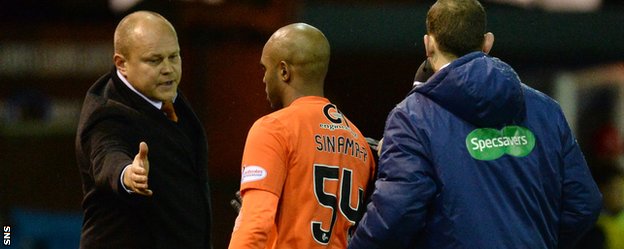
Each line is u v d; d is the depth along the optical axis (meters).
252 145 14.42
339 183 14.77
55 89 31.16
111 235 14.51
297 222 14.49
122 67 14.70
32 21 32.53
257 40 27.50
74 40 31.41
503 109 13.61
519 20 31.56
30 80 31.12
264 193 14.15
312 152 14.57
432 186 13.56
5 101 30.91
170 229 14.66
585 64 33.69
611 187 25.91
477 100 13.47
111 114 14.34
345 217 14.80
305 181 14.53
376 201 13.60
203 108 27.86
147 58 14.43
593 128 34.72
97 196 14.52
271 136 14.41
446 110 13.73
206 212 15.17
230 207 28.91
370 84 31.95
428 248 13.79
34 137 29.80
